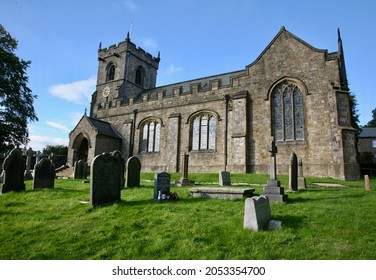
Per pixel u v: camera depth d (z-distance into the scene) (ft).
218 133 82.69
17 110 106.22
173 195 33.06
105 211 27.55
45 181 42.96
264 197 23.11
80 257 18.31
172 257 17.69
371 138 171.63
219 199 32.55
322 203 29.91
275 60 77.56
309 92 70.44
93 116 117.70
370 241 18.44
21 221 25.61
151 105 100.68
